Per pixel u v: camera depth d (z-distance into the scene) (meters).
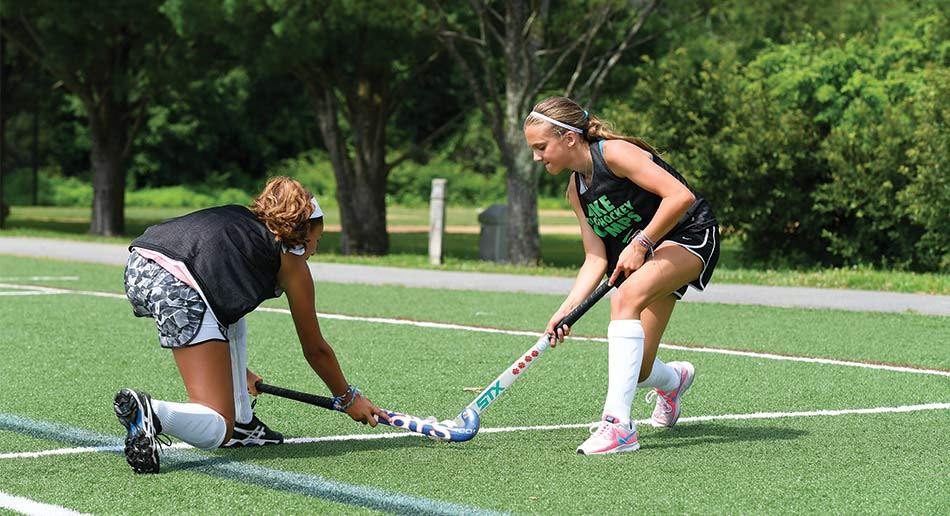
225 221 12.36
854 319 27.84
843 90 48.88
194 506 10.71
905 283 36.44
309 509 10.62
